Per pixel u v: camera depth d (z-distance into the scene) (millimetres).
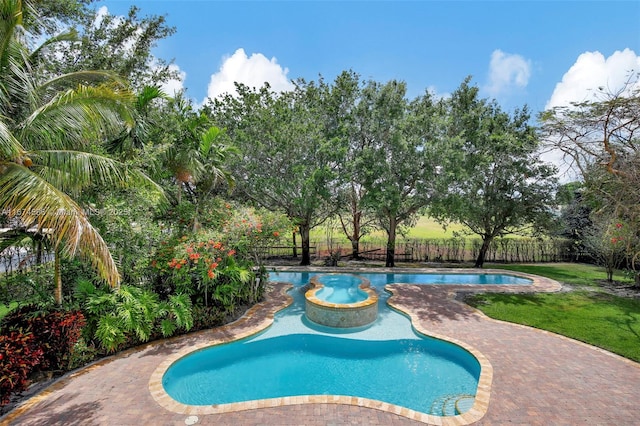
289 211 17906
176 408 5465
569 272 17703
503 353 7715
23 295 7414
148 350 7605
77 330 6762
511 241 22516
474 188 16625
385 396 6520
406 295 12727
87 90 6215
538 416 5379
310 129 15695
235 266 9891
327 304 9875
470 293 12984
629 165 10047
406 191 16391
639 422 5242
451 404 6176
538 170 17188
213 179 11906
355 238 22172
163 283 9508
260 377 7195
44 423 5016
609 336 8711
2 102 6230
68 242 5082
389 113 15359
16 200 5125
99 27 15766
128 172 7871
